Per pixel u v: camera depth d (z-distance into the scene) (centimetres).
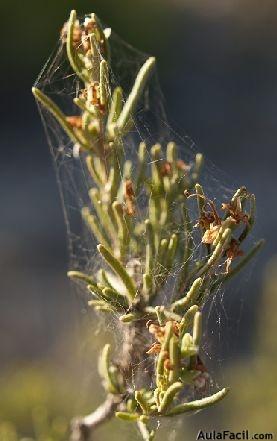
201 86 185
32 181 148
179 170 28
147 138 32
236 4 225
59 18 176
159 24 192
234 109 177
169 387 26
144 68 28
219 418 59
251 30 212
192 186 28
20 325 109
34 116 169
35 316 111
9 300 115
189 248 27
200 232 27
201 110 176
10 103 171
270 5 218
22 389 61
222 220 27
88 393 70
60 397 65
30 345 105
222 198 37
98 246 27
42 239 131
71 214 89
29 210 139
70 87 33
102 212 28
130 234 28
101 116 28
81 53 28
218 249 27
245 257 27
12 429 37
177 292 27
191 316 26
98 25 28
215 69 192
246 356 75
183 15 216
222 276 27
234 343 80
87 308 45
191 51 198
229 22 216
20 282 120
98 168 28
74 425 30
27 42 173
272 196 144
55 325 109
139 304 27
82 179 47
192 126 171
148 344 28
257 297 101
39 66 174
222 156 161
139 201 29
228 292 77
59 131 40
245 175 153
